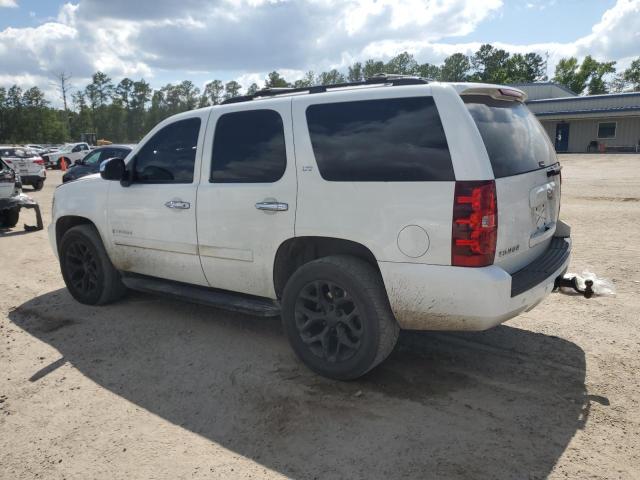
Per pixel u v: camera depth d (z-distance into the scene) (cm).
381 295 342
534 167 362
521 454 279
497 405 328
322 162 357
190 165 438
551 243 416
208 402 343
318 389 355
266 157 387
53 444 303
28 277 677
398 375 373
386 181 329
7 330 484
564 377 362
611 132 3688
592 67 8569
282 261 391
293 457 283
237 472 273
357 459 279
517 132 359
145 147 474
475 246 302
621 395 336
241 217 398
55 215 560
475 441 291
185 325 482
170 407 339
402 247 323
